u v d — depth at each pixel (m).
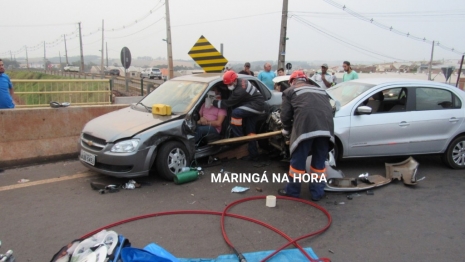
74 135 6.51
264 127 6.50
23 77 51.72
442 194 4.98
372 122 5.68
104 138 4.88
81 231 3.69
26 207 4.25
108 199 4.55
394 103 5.99
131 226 3.82
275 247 3.46
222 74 6.48
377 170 6.02
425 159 6.84
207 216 4.12
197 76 6.50
